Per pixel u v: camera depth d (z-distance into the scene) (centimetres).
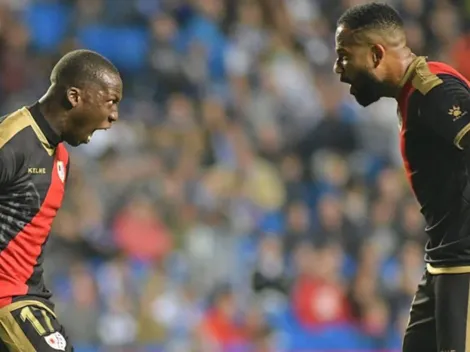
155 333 3825
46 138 1748
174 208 4278
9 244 1736
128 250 4075
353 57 1730
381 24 1712
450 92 1644
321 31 5750
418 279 4262
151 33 5184
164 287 3941
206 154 4647
